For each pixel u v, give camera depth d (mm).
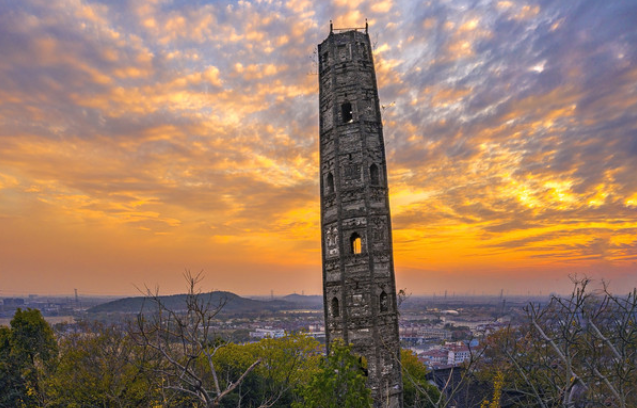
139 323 22203
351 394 26922
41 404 56594
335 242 48969
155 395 41031
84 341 50031
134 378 42062
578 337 27219
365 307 45844
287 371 72062
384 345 43781
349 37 52312
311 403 27250
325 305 49188
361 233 47406
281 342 76312
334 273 48531
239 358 72812
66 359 50312
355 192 48344
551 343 24500
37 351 65812
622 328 25016
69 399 49938
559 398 24906
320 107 53781
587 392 27562
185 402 40312
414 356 88562
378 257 47094
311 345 78812
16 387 63750
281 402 69938
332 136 51094
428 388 71938
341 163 49625
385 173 49781
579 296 25562
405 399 67812
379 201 48531
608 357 27953
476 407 42906
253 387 70312
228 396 65750
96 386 46906
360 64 51406
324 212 51188
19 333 65812
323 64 54219
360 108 50094
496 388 37875
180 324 20484
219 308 21797
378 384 43844
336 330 47156
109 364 45719
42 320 68562
